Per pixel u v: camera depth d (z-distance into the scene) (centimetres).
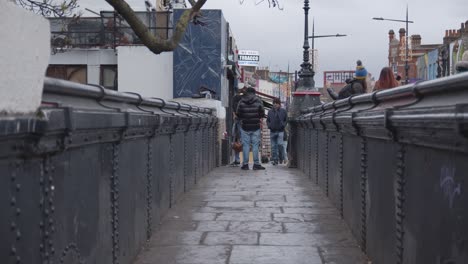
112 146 445
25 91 251
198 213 773
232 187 1044
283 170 1412
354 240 618
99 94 406
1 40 227
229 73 2189
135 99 552
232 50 2452
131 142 518
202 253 572
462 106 255
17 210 255
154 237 631
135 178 539
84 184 367
